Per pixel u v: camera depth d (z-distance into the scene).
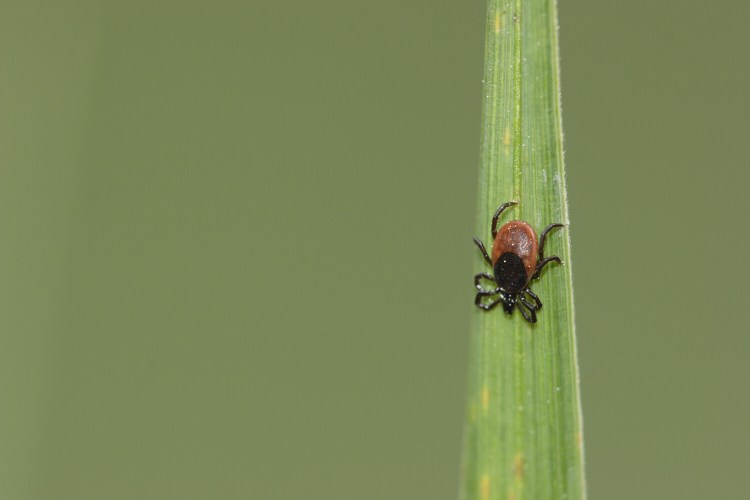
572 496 0.10
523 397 0.10
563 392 0.10
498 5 0.11
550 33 0.11
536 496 0.10
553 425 0.10
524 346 0.10
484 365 0.10
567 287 0.10
